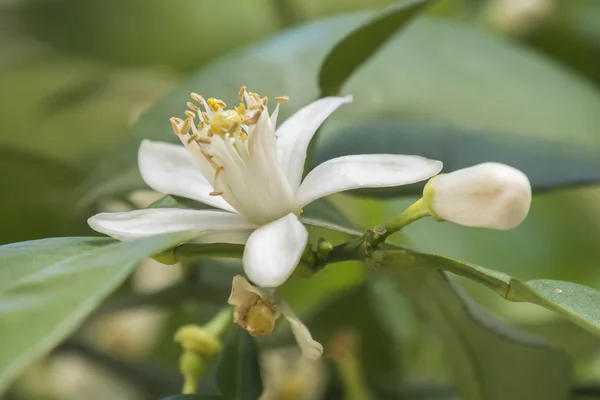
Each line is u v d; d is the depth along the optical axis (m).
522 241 0.40
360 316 0.35
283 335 0.32
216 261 0.34
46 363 0.39
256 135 0.25
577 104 0.33
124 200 0.31
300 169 0.26
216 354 0.28
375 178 0.25
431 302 0.29
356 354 0.34
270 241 0.24
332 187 0.25
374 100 0.31
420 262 0.25
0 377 0.21
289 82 0.30
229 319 0.28
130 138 0.30
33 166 0.34
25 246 0.24
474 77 0.33
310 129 0.26
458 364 0.30
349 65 0.28
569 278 0.41
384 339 0.36
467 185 0.24
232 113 0.25
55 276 0.23
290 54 0.31
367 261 0.25
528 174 0.31
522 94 0.32
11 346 0.21
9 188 0.35
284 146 0.26
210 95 0.30
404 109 0.31
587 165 0.31
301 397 0.35
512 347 0.28
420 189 0.29
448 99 0.32
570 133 0.32
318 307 0.35
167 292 0.34
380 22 0.27
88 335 0.39
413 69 0.32
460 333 0.29
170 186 0.26
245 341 0.27
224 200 0.26
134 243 0.23
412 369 0.39
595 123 0.32
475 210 0.24
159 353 0.41
